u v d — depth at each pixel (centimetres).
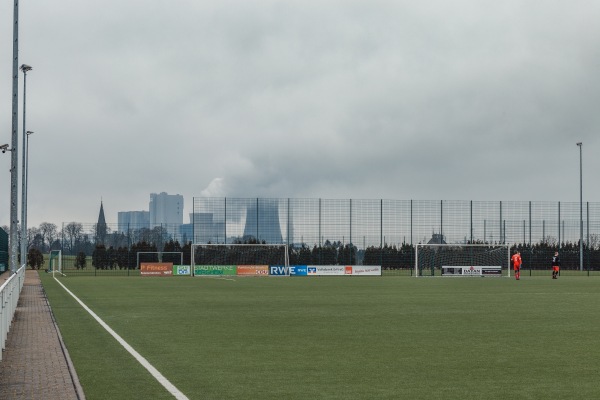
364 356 1498
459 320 2278
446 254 7194
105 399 1073
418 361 1432
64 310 2652
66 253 8312
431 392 1133
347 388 1162
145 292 3866
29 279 5662
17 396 1084
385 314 2498
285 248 7275
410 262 7425
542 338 1808
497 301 3173
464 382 1214
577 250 7681
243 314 2495
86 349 1595
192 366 1367
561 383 1206
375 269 7000
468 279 5988
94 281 5369
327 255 7344
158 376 1260
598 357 1489
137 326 2084
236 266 6788
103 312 2572
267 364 1393
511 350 1591
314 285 4791
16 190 3628
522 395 1112
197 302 3094
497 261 7212
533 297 3466
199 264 7212
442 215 7494
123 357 1477
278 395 1108
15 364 1377
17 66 3634
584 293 3819
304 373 1295
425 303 3042
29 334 1870
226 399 1078
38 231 11369
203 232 7244
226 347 1634
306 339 1783
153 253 7481
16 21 3609
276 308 2767
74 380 1210
